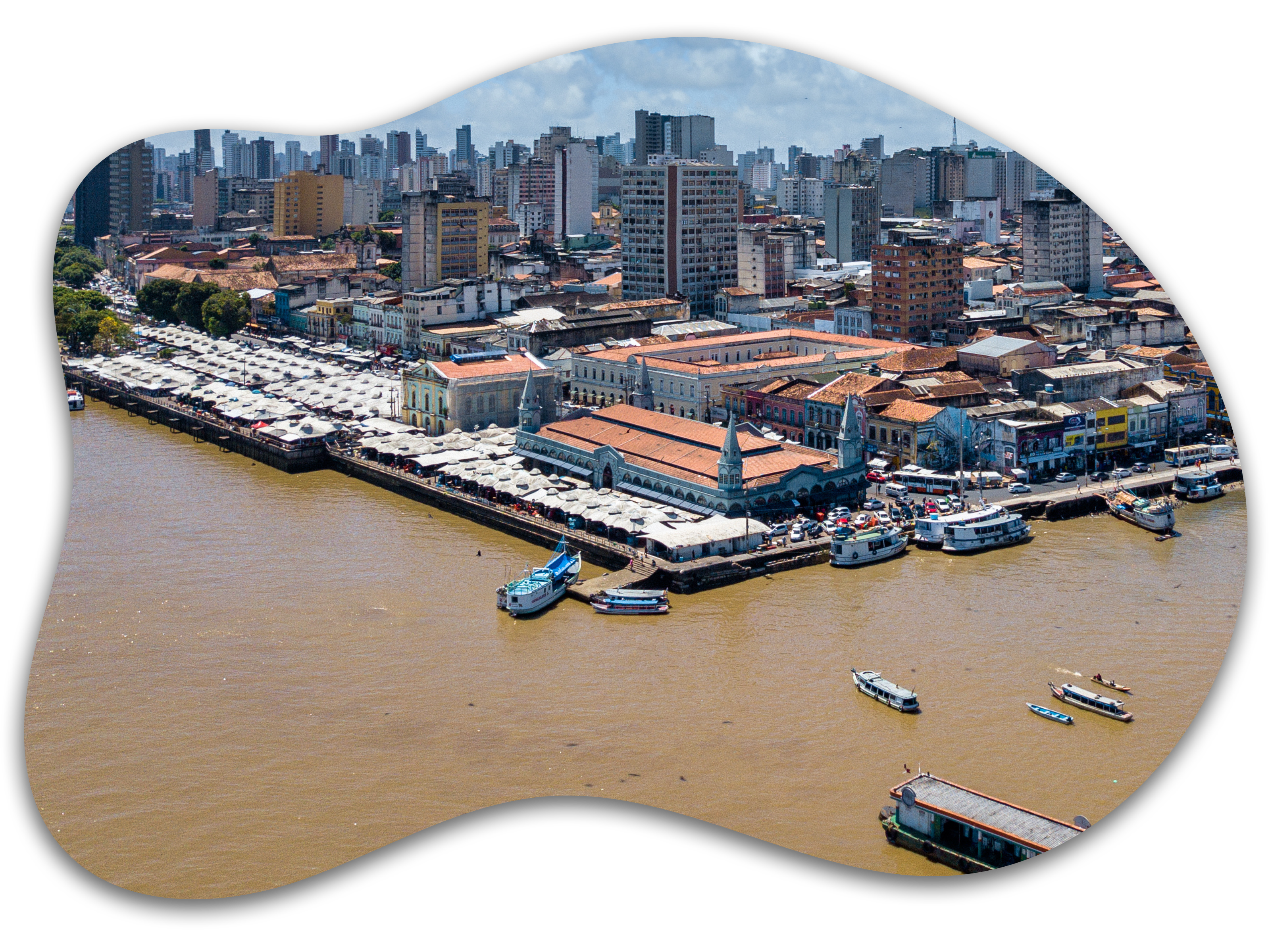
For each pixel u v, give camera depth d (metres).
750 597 139.88
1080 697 105.75
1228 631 124.50
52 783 93.12
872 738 99.88
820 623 129.50
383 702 108.81
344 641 124.75
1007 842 78.62
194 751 98.56
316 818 87.00
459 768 94.69
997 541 159.00
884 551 154.00
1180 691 108.88
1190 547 158.12
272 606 136.00
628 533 157.75
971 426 192.25
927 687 110.81
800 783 91.94
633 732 101.62
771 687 111.69
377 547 162.00
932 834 82.56
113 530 169.88
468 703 108.38
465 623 131.00
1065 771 93.56
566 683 113.12
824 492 171.75
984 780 92.19
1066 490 182.88
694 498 165.88
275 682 113.75
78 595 139.88
